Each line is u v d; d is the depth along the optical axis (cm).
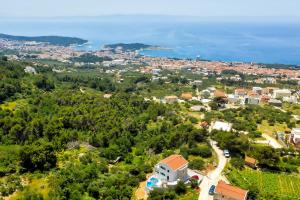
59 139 14600
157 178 11900
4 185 10844
